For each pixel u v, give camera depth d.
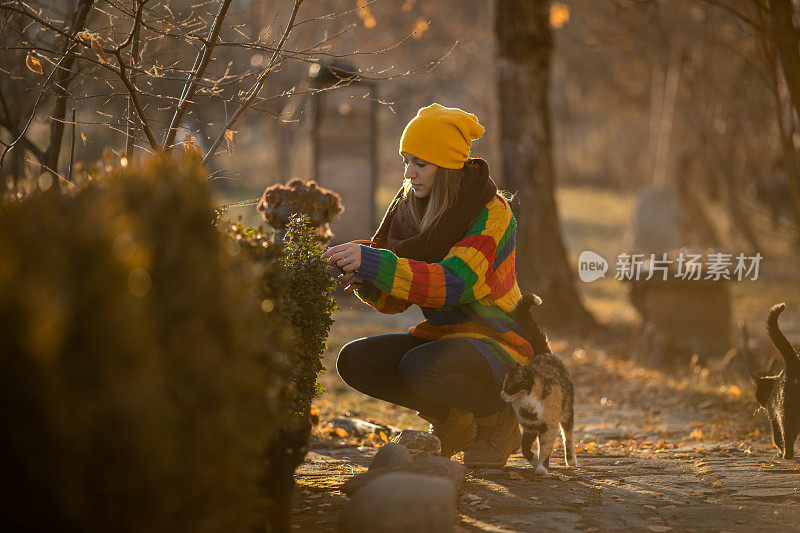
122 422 2.82
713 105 24.11
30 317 2.70
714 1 9.98
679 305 13.96
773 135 22.77
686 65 24.64
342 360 6.19
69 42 6.26
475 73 29.22
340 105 19.97
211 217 3.66
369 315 18.31
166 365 3.05
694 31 21.58
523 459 6.72
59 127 6.74
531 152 16.14
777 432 6.79
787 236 23.58
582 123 51.12
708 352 13.68
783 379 6.65
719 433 8.44
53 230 2.97
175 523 3.19
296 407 5.18
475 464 5.98
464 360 5.72
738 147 25.42
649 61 26.86
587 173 52.09
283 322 4.50
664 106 26.97
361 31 23.98
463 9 27.38
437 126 5.54
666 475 6.03
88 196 3.47
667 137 26.89
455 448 6.23
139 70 5.58
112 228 2.97
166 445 2.90
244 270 3.89
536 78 16.09
